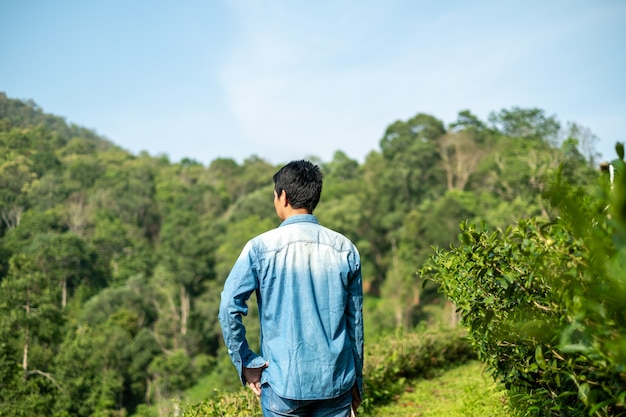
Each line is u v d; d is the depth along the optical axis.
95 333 42.72
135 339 43.97
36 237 64.62
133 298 53.03
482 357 3.12
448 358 6.49
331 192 75.81
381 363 5.55
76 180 89.19
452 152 78.81
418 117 82.19
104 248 71.69
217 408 4.10
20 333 26.33
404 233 60.75
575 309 1.47
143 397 40.75
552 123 63.72
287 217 2.15
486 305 2.60
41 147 97.69
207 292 56.38
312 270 2.02
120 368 40.25
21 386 24.14
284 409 1.96
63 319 28.88
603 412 1.81
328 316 2.01
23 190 80.19
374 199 70.88
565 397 2.18
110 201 84.56
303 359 1.95
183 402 4.59
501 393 4.20
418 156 76.88
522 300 2.17
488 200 59.53
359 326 2.09
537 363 2.07
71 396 28.17
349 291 2.09
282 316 2.00
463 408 4.41
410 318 50.06
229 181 104.81
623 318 1.41
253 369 2.04
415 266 54.22
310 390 1.93
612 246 1.42
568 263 1.64
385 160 82.25
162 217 89.56
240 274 1.99
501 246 2.30
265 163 117.12
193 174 111.75
